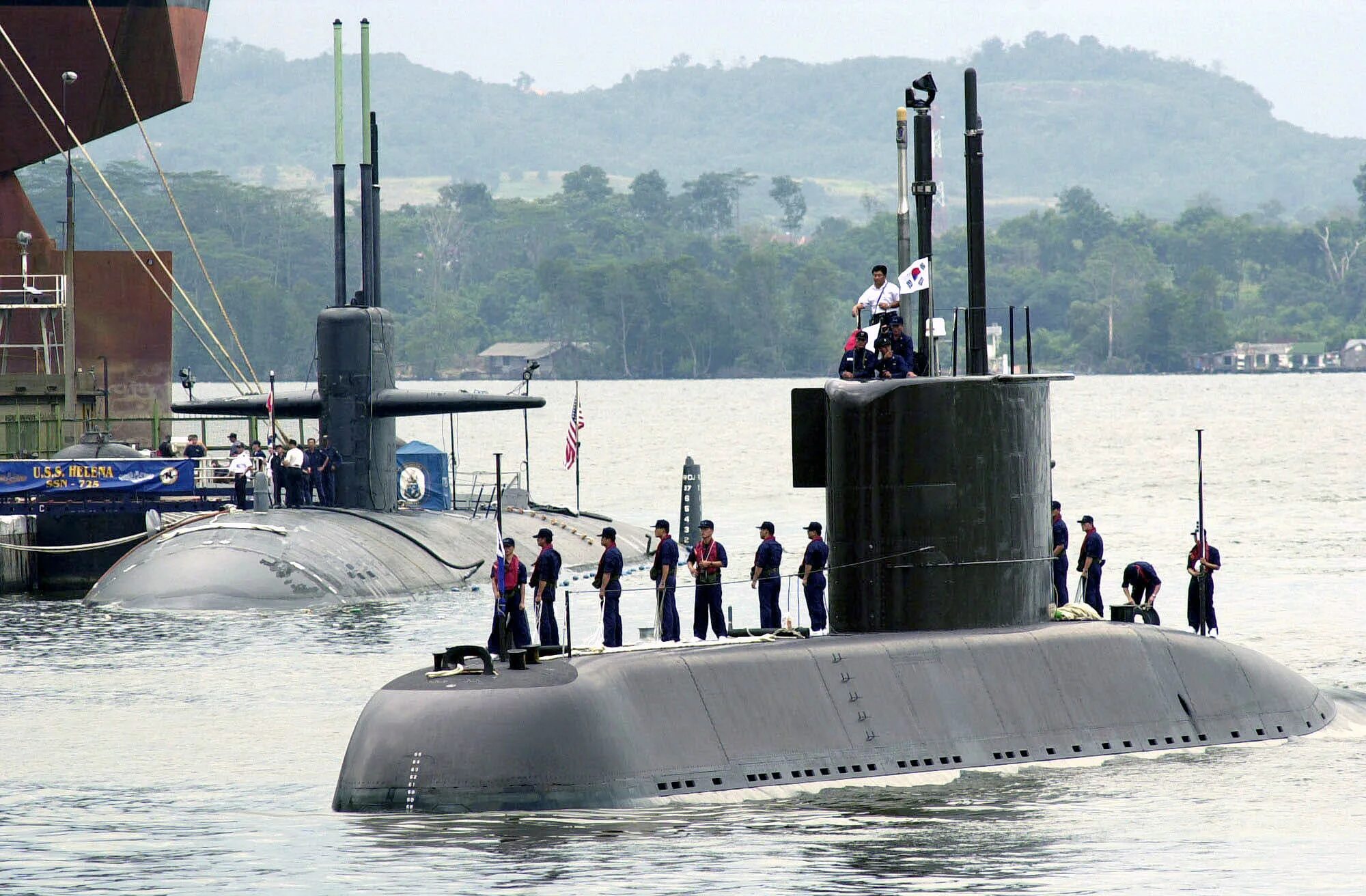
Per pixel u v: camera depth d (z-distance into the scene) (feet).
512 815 211.61
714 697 223.71
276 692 333.21
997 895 194.70
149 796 246.06
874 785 226.17
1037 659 245.86
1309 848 212.64
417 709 217.77
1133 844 212.84
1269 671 273.54
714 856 202.90
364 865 200.95
